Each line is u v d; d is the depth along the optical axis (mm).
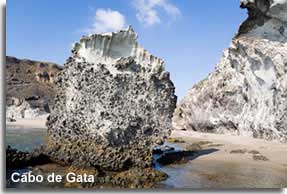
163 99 18547
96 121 17109
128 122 17234
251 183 16484
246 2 34906
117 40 18438
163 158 21922
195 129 52969
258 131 36250
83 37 18625
